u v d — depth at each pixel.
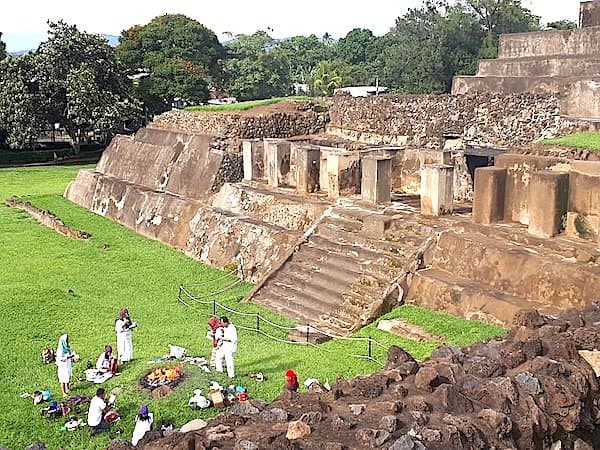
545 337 5.55
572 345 5.36
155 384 8.20
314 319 11.19
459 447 3.98
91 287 13.32
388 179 13.93
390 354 5.60
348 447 3.97
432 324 10.10
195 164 18.56
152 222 18.08
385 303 10.97
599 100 14.14
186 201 17.55
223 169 17.75
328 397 4.82
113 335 10.35
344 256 12.40
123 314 9.08
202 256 15.45
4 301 11.65
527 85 16.47
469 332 9.66
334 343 10.02
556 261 10.05
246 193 16.22
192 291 13.20
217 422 4.60
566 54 17.47
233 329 8.49
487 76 17.91
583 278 9.48
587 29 17.09
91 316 11.28
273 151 16.45
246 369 8.84
